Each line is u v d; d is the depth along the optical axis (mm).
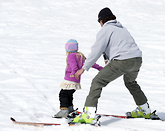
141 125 10375
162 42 34562
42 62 25172
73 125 10133
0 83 18094
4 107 13281
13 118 11656
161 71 23062
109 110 13617
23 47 31047
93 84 10227
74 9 59344
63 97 11812
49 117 11789
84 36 38906
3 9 56406
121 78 20641
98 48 10078
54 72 22141
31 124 10430
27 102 14289
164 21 49719
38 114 12555
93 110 10117
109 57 10336
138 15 54469
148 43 34125
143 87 18594
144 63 25719
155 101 15484
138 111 11641
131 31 41844
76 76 10617
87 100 10219
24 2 62938
